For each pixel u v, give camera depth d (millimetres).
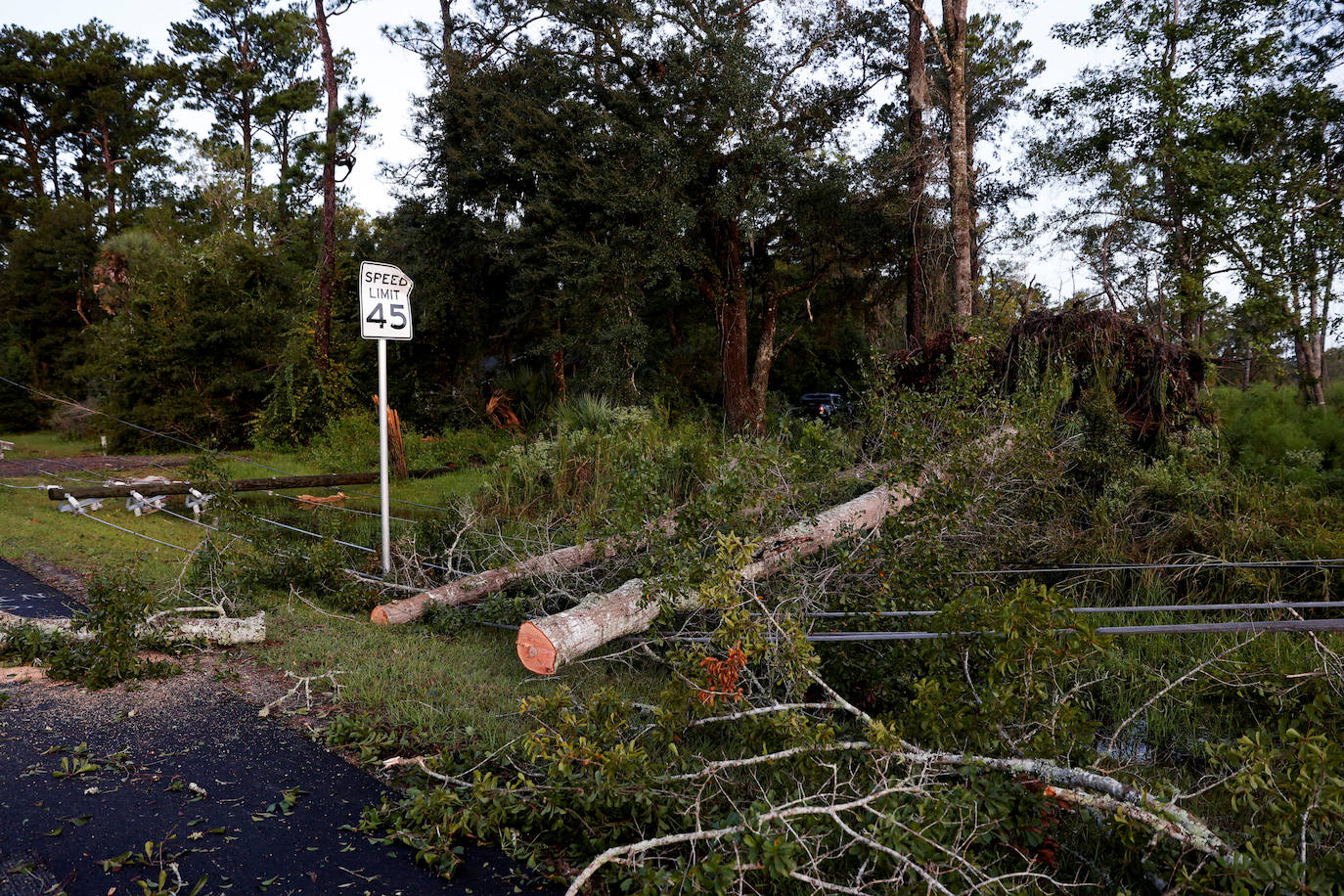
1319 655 4793
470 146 18484
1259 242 14180
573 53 18906
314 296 20891
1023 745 3264
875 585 5188
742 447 5551
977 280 20609
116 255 27750
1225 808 3586
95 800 3197
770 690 4055
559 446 10422
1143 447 8922
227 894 2615
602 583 6035
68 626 5016
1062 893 2850
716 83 17516
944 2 18406
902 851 2623
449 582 6734
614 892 2766
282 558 7047
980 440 6234
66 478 14016
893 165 19297
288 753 3715
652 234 17359
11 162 41812
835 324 25812
